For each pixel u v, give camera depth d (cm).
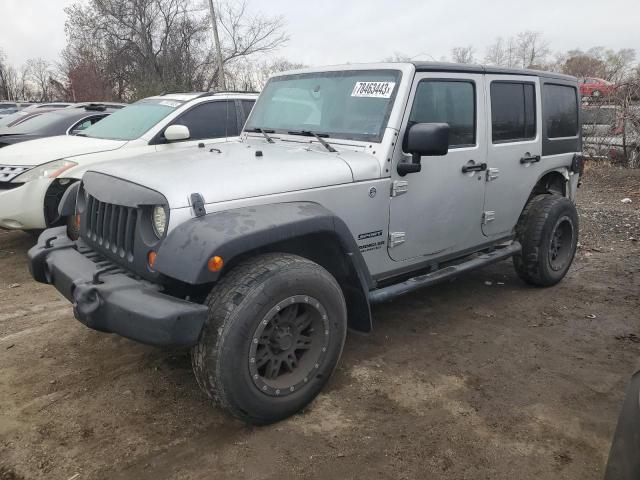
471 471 259
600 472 260
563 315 448
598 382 341
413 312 450
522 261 492
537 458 269
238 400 267
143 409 305
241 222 262
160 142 629
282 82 432
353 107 369
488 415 304
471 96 405
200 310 251
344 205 323
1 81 4303
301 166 311
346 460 265
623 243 673
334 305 297
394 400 318
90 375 340
